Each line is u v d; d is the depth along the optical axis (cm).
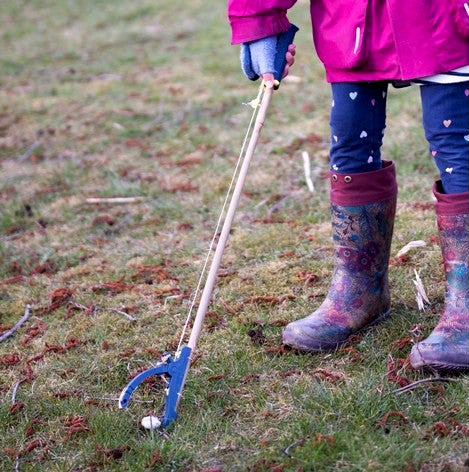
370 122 270
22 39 888
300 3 828
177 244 399
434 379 257
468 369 258
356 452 230
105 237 421
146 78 695
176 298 341
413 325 294
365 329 294
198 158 508
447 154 252
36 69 769
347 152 274
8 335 331
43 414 273
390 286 324
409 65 242
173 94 639
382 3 246
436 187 262
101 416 263
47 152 553
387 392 256
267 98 263
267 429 248
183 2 945
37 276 384
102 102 642
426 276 329
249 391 270
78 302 352
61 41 861
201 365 287
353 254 286
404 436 236
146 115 599
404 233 368
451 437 233
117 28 883
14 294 368
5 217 456
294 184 454
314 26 267
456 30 239
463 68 242
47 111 634
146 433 255
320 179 454
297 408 255
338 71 264
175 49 775
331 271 346
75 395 281
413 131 493
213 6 913
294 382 270
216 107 596
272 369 280
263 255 372
